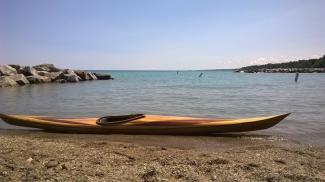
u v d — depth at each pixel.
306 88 43.12
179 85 52.84
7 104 22.73
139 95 31.84
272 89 41.47
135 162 7.82
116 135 11.68
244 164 7.73
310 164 7.96
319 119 15.93
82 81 58.78
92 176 6.54
